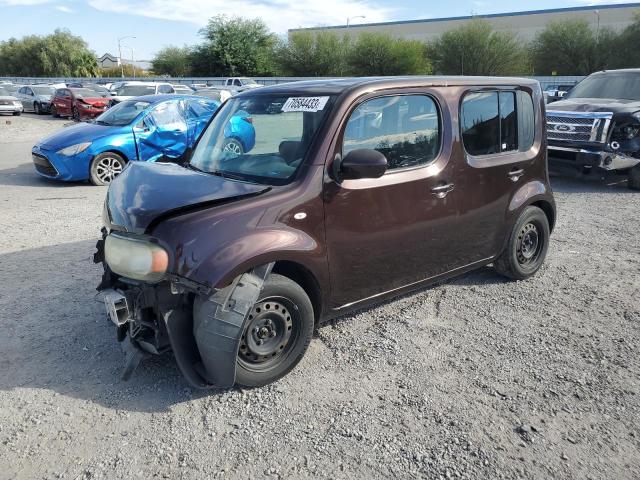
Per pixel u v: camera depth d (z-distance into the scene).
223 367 3.33
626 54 55.75
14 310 4.77
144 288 3.41
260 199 3.53
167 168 4.18
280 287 3.56
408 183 4.16
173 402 3.51
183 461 2.99
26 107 33.62
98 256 4.08
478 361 4.00
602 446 3.11
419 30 86.00
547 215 5.64
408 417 3.35
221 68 64.00
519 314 4.77
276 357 3.70
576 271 5.83
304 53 59.41
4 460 2.98
